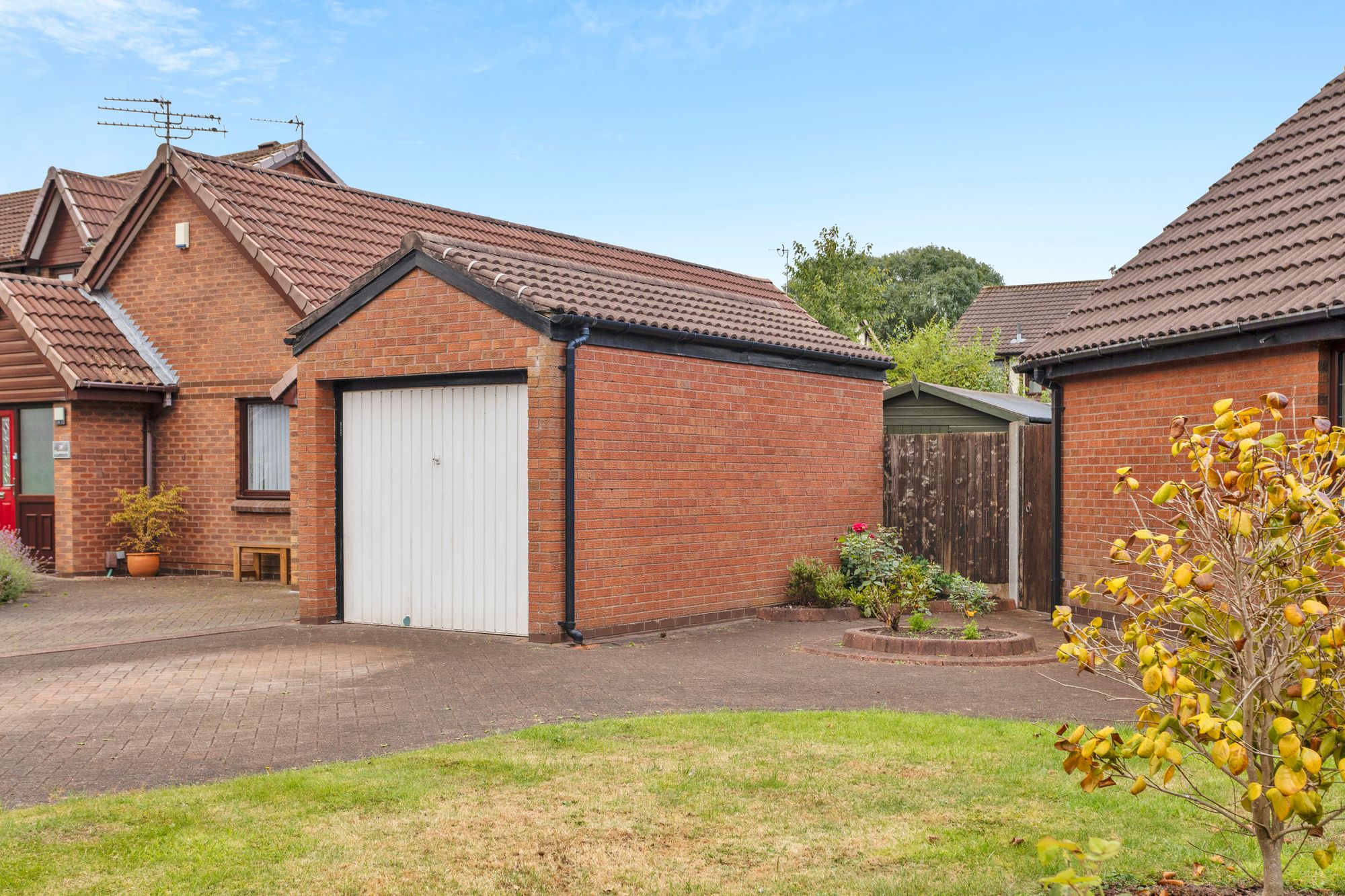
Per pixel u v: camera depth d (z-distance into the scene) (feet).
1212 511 14.14
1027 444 48.26
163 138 66.64
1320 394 31.65
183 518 60.44
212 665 33.58
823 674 32.30
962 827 18.11
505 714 27.02
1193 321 35.09
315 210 62.23
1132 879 15.90
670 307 44.45
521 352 37.45
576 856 17.03
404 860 16.84
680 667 33.40
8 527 61.00
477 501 40.01
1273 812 14.23
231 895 15.53
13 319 58.90
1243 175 44.24
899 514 53.52
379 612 42.16
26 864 16.48
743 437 45.11
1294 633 13.91
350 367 41.55
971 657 34.19
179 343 60.54
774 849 17.26
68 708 27.73
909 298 216.13
